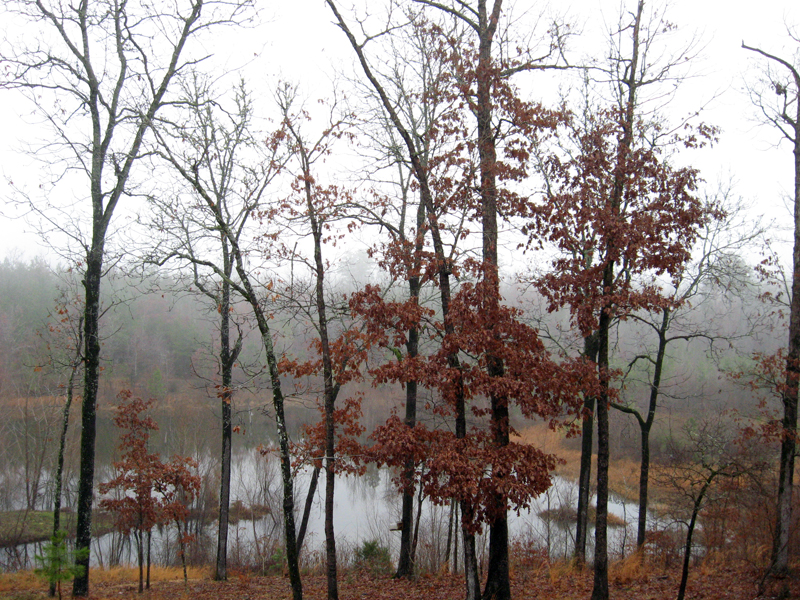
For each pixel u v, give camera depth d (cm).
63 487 2688
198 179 1131
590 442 1502
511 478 881
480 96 1062
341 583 1431
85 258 1312
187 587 1417
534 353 1012
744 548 1430
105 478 2877
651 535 1575
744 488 1502
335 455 1288
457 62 1082
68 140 1286
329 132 1106
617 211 1059
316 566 1731
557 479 2884
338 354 1227
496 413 1007
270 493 2522
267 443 3378
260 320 1066
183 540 1517
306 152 1084
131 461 1520
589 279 1017
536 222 1052
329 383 1062
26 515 2411
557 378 978
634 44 1167
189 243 1108
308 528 2294
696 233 1038
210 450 3012
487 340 931
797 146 1256
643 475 1586
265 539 2064
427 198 1077
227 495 1588
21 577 1502
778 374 1355
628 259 1001
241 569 1770
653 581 1252
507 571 1007
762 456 1752
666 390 2938
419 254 1081
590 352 1401
